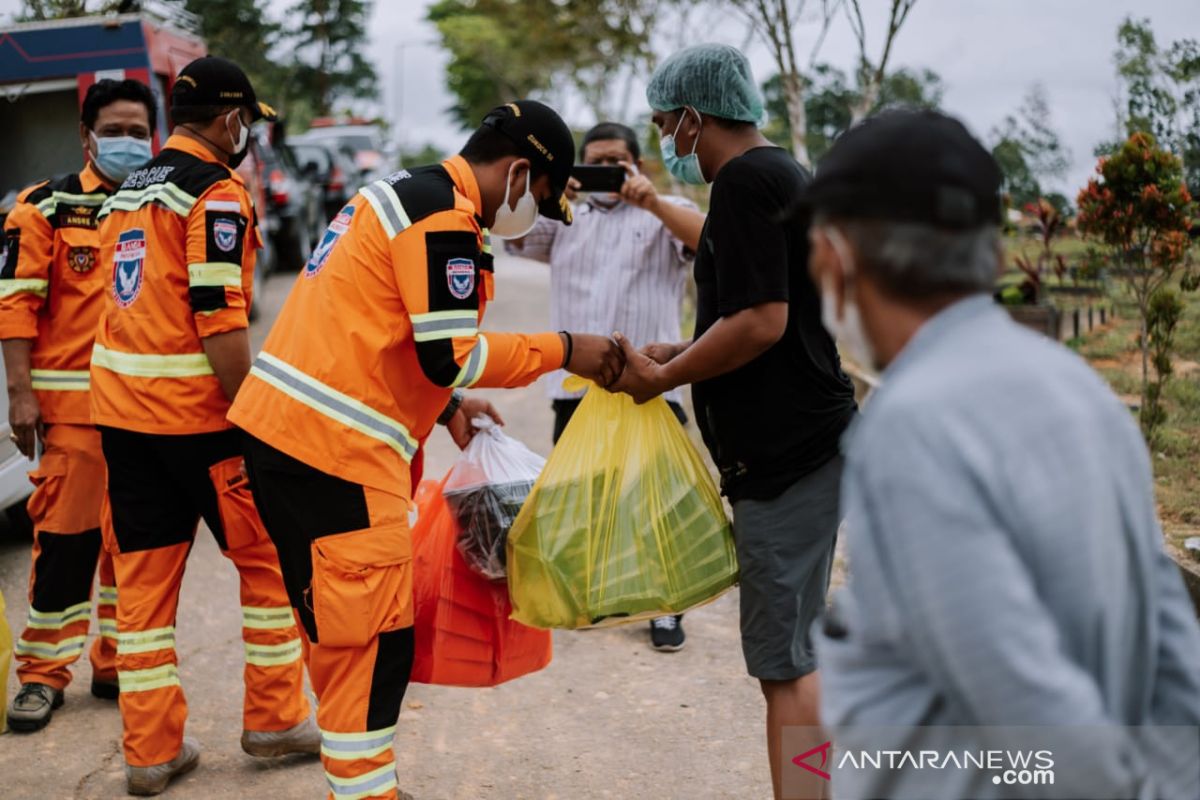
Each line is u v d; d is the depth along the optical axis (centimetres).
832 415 276
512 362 279
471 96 4597
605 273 457
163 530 342
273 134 1611
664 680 430
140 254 332
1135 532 145
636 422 297
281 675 359
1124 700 148
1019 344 146
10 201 833
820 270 158
